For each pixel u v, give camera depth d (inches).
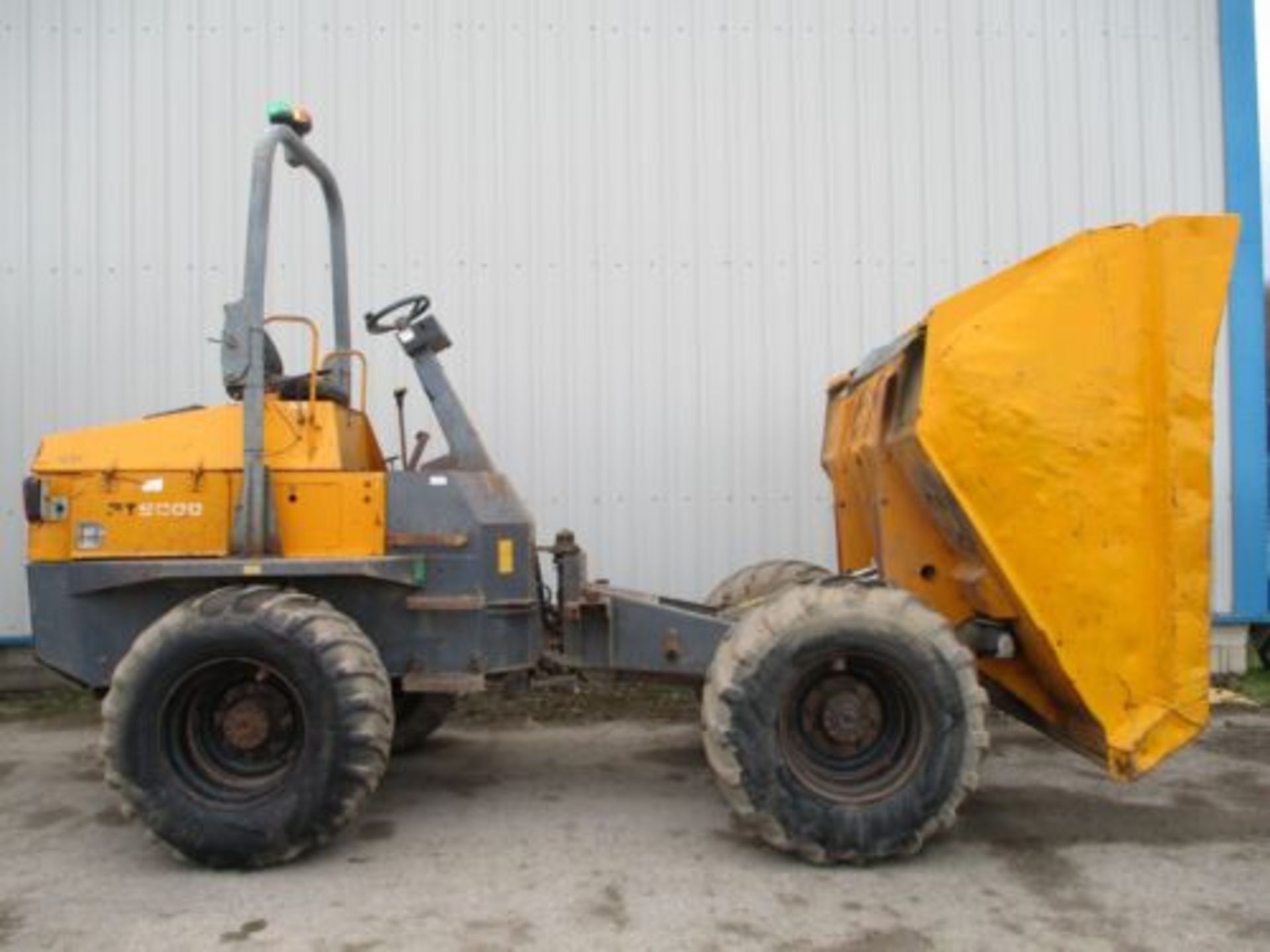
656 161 250.8
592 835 155.8
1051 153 253.4
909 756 143.6
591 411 250.4
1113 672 143.7
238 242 248.5
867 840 140.1
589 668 170.9
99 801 173.9
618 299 250.7
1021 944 119.8
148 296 247.8
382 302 248.5
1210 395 143.2
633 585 250.7
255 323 151.4
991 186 252.8
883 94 252.2
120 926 125.1
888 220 252.2
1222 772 186.5
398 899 132.5
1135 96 253.9
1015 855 146.9
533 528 169.8
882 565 166.4
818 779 144.4
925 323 152.3
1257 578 253.1
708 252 250.8
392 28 248.7
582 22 249.9
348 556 154.2
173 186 247.8
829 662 143.5
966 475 142.8
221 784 143.4
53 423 247.3
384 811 167.3
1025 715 165.8
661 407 251.1
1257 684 249.8
